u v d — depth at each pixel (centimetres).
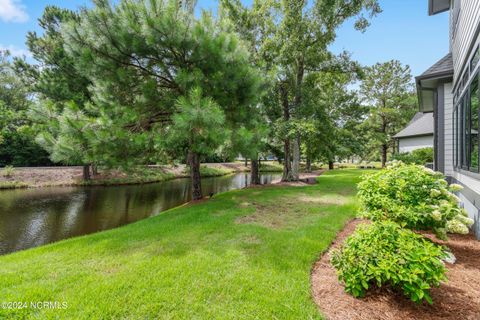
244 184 1691
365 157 2736
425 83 681
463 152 459
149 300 230
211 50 561
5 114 1565
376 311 209
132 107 622
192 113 454
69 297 235
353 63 1130
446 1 822
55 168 1670
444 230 300
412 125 1738
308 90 1184
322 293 240
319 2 987
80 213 865
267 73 828
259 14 1126
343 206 617
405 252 218
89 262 314
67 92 1128
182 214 574
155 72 639
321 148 1473
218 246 360
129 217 816
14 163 1689
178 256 327
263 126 650
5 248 557
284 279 265
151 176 1766
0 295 239
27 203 1015
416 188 332
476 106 373
